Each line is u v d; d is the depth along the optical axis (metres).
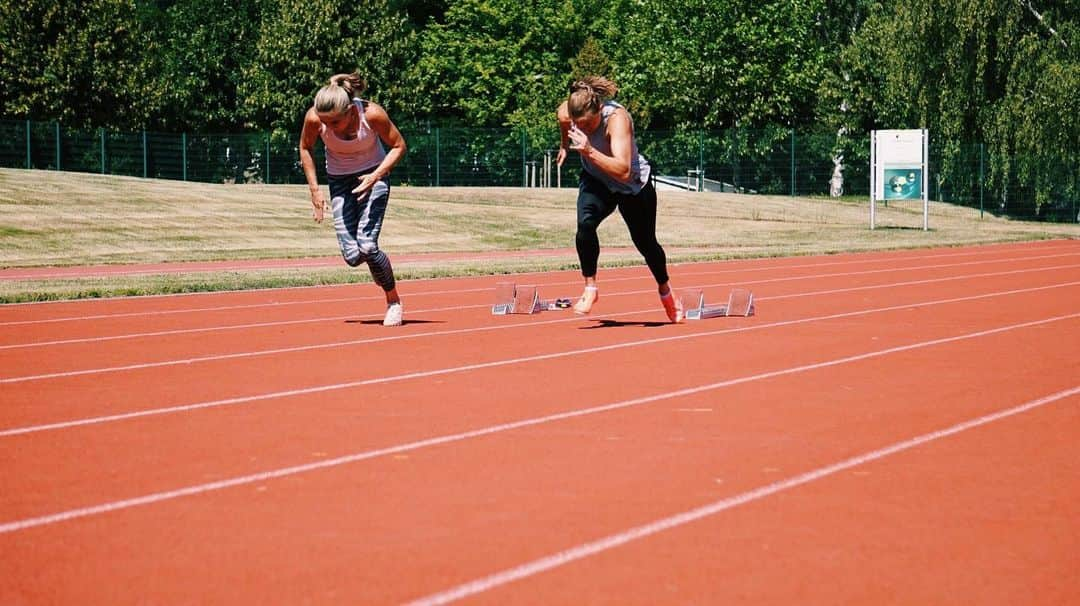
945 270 20.41
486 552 4.26
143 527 4.61
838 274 19.44
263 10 64.56
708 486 5.21
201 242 27.45
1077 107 45.28
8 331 11.30
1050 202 47.69
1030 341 10.23
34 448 6.05
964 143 49.66
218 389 7.88
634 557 4.20
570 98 10.88
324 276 17.91
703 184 55.41
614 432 6.39
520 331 11.15
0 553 4.28
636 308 13.52
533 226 34.69
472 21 68.94
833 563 4.13
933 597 3.79
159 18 66.94
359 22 59.56
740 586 3.89
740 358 9.20
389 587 3.88
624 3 68.31
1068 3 46.97
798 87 59.66
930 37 47.31
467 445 6.09
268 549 4.32
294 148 52.72
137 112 55.47
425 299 14.87
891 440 6.16
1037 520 4.67
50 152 47.59
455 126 66.25
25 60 52.56
